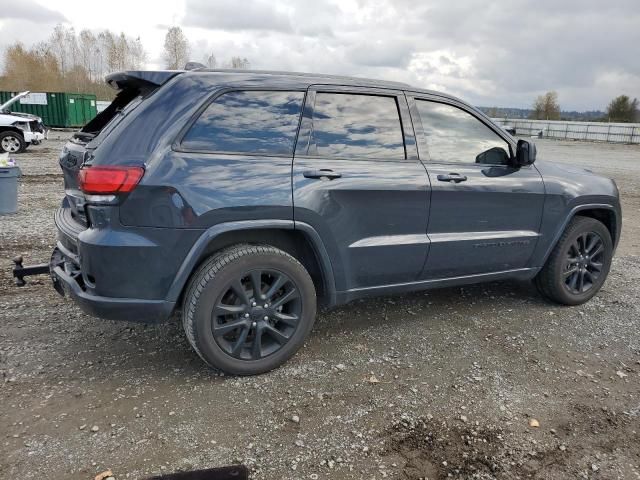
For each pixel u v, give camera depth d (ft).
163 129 9.37
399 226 11.57
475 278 13.26
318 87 10.89
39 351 11.21
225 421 8.94
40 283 15.56
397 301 14.94
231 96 10.02
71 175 10.80
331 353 11.59
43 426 8.63
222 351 10.03
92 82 208.85
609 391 10.39
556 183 13.75
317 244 10.54
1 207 25.14
